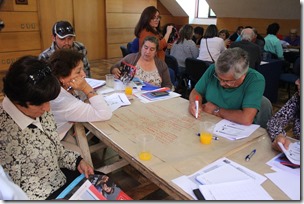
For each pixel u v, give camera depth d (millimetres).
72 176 1358
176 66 3703
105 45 7070
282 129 1385
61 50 1558
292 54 4688
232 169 1092
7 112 1041
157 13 2965
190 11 8180
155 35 2982
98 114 1547
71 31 2398
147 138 1361
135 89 2184
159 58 2791
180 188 977
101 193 1197
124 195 1210
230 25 7434
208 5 7473
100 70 5930
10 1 5223
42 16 5777
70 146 1675
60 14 6059
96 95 1603
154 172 1071
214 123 1562
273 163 1147
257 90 1613
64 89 1529
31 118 1093
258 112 1749
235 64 1495
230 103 1715
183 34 4098
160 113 1704
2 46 5367
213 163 1138
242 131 1452
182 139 1360
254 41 4137
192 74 3789
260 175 1058
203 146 1290
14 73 953
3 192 672
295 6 5875
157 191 2029
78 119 1561
